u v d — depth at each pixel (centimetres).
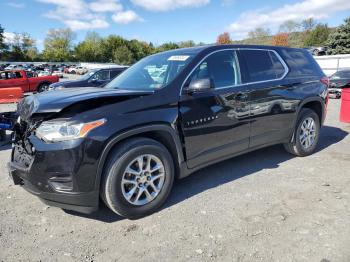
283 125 470
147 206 334
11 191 409
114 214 343
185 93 358
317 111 538
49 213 349
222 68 403
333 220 316
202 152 378
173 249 278
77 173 290
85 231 311
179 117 349
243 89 410
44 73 4928
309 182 412
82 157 289
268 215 330
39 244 291
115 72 1349
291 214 330
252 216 329
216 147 391
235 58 421
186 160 364
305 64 518
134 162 323
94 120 296
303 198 366
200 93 369
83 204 302
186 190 397
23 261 267
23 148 323
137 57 10006
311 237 288
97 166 296
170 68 385
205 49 399
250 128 424
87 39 10788
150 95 337
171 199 373
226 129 395
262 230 303
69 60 10594
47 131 294
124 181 315
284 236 292
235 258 263
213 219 325
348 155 525
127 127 310
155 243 288
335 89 1445
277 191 387
